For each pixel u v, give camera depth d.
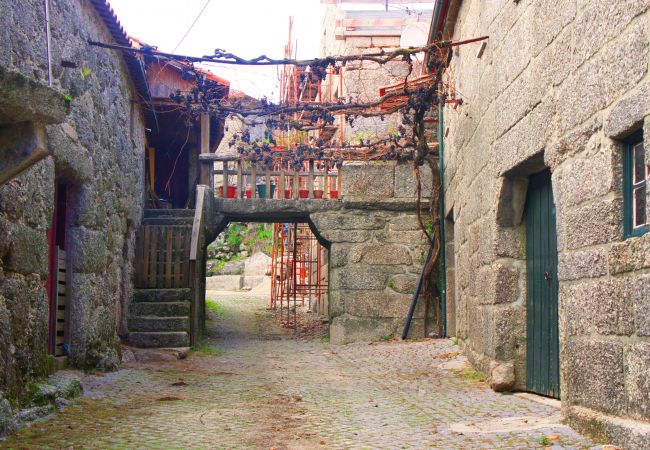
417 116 10.39
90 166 7.46
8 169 3.72
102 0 7.62
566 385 4.90
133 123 10.77
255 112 9.63
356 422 5.40
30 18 5.67
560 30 5.04
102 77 8.16
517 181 6.58
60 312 7.22
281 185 12.45
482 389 6.81
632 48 3.93
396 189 12.30
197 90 9.23
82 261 7.40
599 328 4.37
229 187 12.98
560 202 5.05
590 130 4.51
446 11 9.42
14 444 4.50
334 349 11.19
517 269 6.67
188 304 10.80
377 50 14.56
